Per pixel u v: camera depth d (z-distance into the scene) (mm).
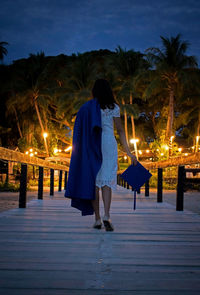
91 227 3070
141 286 1481
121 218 3801
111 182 2922
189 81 32875
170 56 32531
